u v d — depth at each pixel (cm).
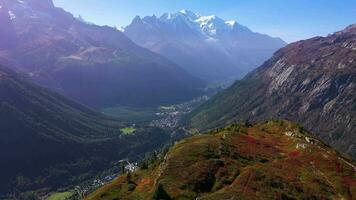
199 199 10606
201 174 12094
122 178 14350
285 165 13575
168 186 11519
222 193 10850
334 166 13762
